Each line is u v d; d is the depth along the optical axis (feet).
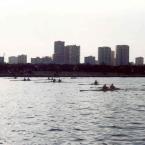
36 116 261.24
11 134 185.68
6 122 228.22
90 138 176.86
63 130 199.21
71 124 221.66
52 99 430.61
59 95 497.46
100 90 599.57
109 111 297.94
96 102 386.52
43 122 229.66
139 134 187.83
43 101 402.11
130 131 196.65
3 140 171.01
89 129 202.69
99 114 275.80
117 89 624.59
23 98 449.89
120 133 190.19
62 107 332.19
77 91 583.17
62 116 261.65
